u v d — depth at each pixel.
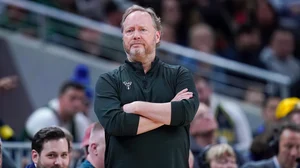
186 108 8.93
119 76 9.19
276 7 26.92
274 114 18.12
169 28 22.22
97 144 10.80
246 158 14.93
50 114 15.68
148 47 9.10
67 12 21.78
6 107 20.03
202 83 17.14
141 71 9.17
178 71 9.27
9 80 17.91
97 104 9.12
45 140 10.52
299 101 16.31
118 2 24.36
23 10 21.09
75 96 15.72
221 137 16.77
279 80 21.00
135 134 8.88
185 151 9.13
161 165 8.90
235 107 18.70
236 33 22.98
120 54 21.39
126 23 9.17
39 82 20.52
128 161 8.92
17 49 20.52
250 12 23.78
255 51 22.67
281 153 13.25
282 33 22.73
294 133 13.20
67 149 10.62
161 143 8.94
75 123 15.86
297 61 23.97
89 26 21.00
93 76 20.72
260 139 14.38
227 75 21.61
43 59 20.58
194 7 23.36
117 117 8.85
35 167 10.81
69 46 21.25
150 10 9.29
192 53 20.94
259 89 21.56
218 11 23.30
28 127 15.63
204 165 13.18
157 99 9.08
